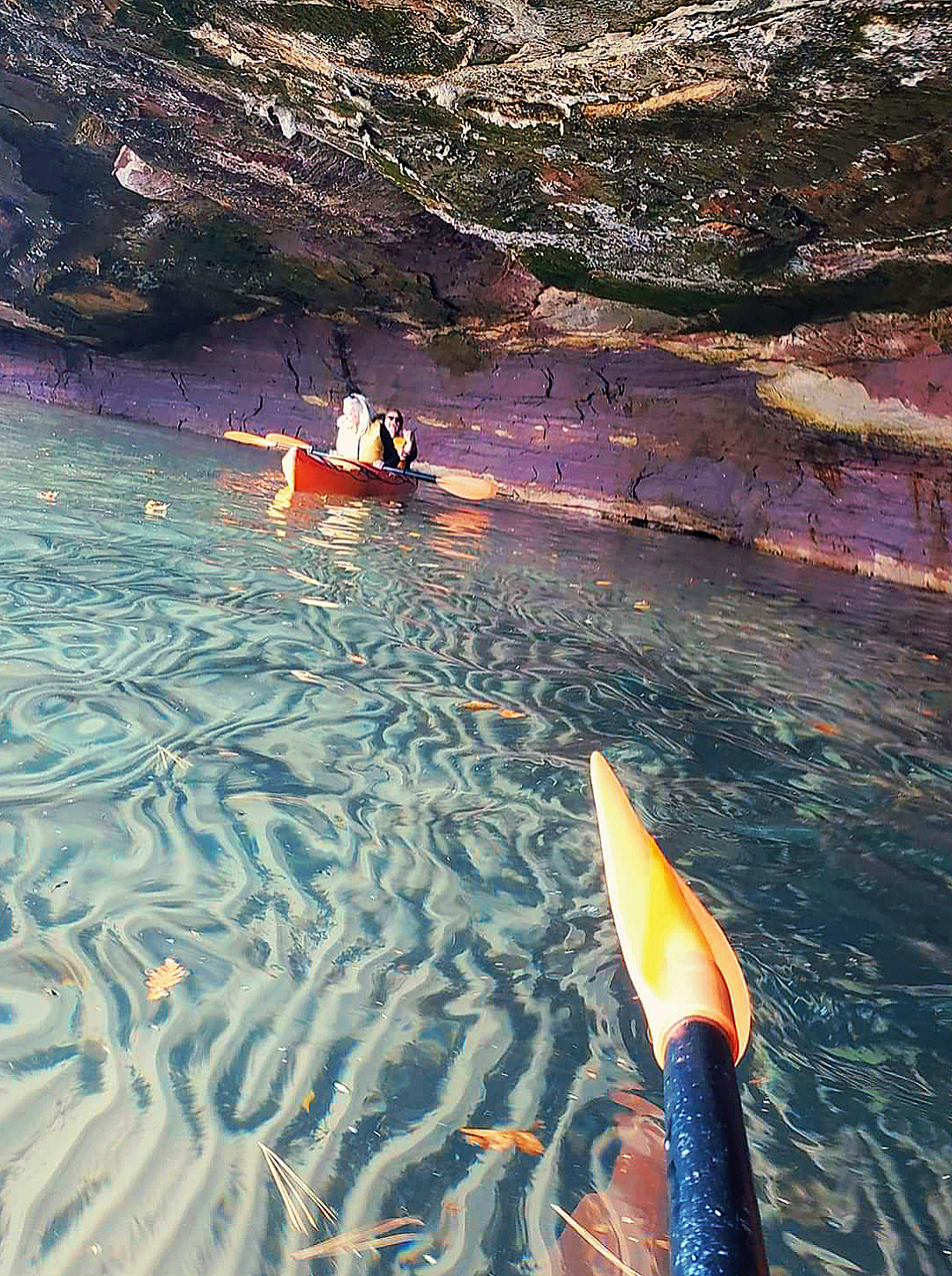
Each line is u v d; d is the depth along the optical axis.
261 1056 2.02
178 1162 1.73
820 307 9.04
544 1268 1.61
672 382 11.39
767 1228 1.78
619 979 2.43
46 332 16.81
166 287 14.09
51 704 3.55
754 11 4.56
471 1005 2.26
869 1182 1.91
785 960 2.64
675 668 5.36
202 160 9.61
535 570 7.71
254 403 15.10
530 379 12.55
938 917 2.94
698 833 3.34
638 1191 1.78
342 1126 1.86
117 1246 1.57
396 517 9.45
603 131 6.25
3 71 8.87
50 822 2.78
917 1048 2.33
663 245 8.24
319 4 5.56
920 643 6.87
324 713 3.89
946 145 5.55
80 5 6.79
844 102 5.30
